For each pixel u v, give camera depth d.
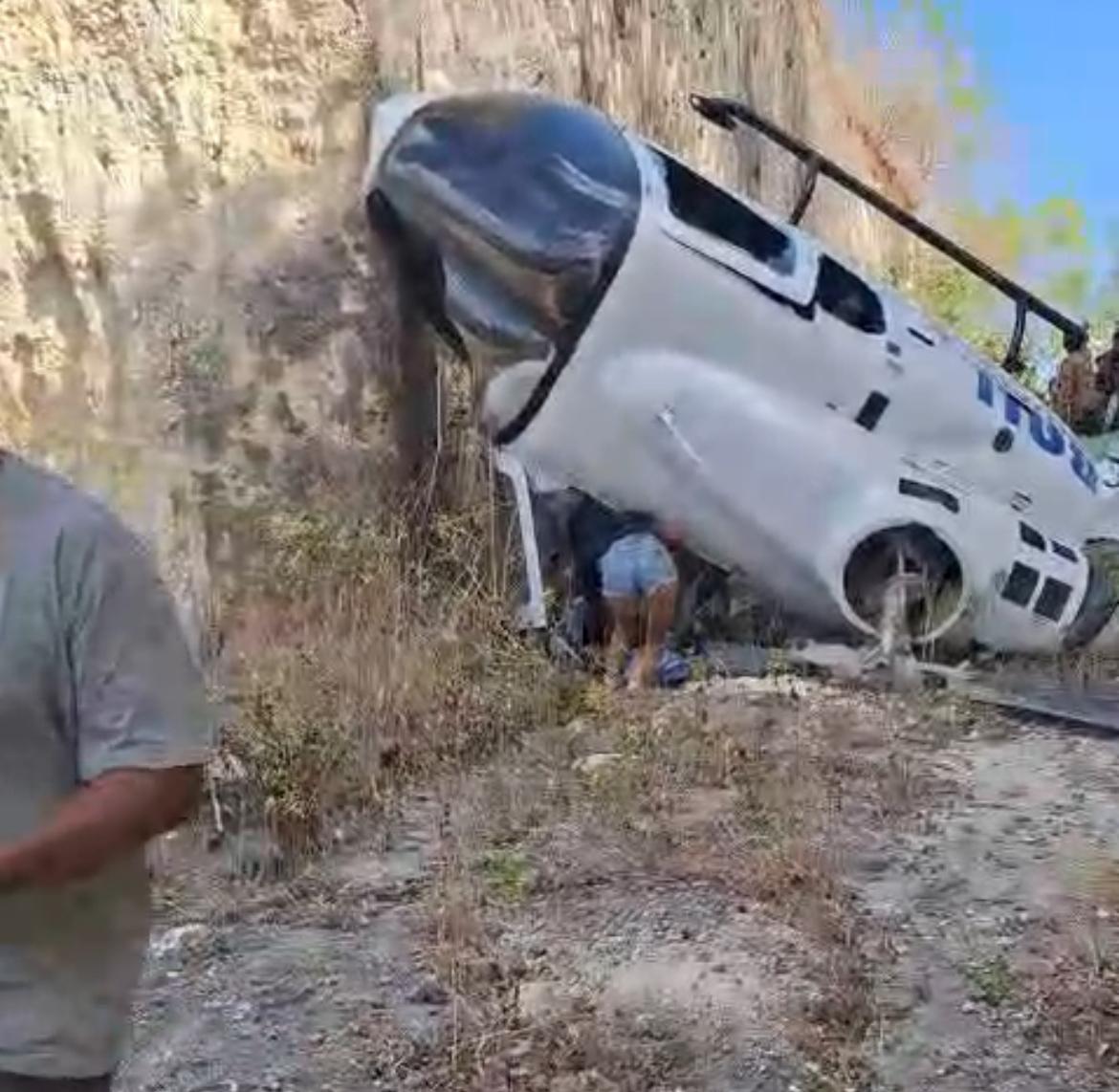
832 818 6.12
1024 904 5.43
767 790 6.29
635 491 8.33
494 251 8.16
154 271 7.59
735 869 5.62
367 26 8.68
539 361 8.16
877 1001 4.74
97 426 7.29
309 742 6.11
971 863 5.78
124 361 7.43
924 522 8.50
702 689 7.62
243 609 7.36
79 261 7.27
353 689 6.65
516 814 6.13
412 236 8.44
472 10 10.12
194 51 7.85
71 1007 2.37
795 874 5.51
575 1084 4.29
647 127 13.27
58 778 2.34
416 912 5.38
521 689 7.26
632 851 5.79
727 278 8.24
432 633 7.33
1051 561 8.92
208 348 7.71
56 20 7.27
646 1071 4.36
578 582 8.30
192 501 7.54
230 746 6.04
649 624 8.01
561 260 8.04
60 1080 2.36
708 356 8.30
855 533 8.43
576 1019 4.59
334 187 8.40
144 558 2.41
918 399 8.67
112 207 7.43
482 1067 4.36
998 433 8.91
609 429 8.20
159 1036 4.61
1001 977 4.88
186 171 7.77
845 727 7.28
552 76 11.22
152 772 2.32
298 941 5.21
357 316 8.42
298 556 7.25
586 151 8.27
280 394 8.08
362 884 5.64
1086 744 7.29
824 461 8.43
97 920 2.40
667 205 8.20
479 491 8.70
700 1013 4.64
